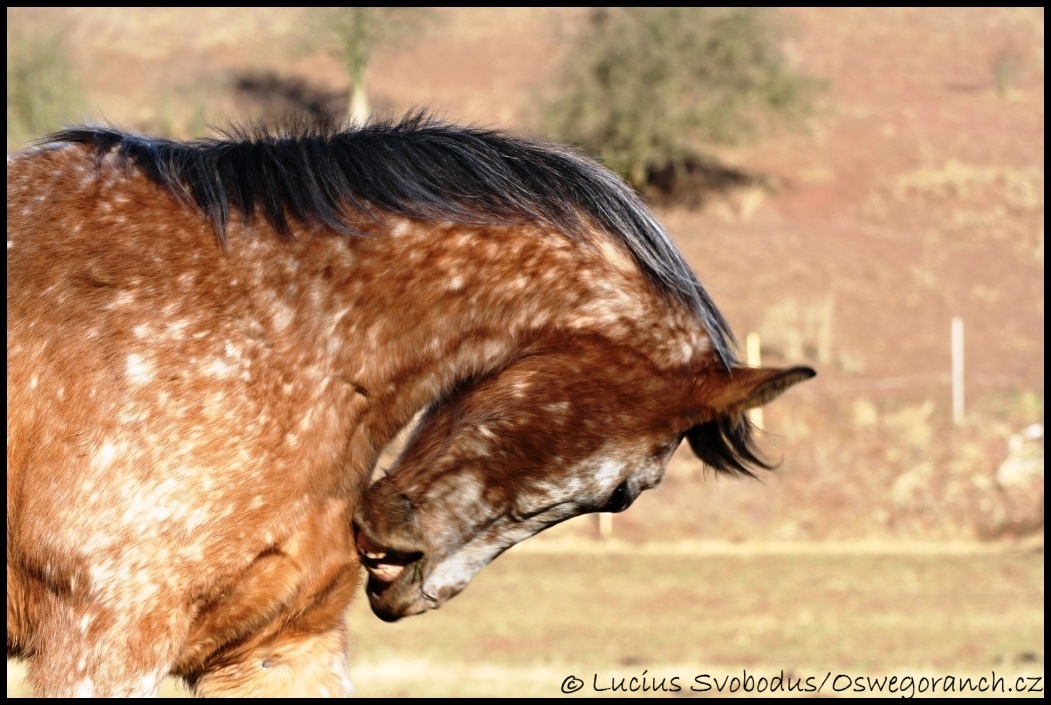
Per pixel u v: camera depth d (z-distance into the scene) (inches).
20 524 202.5
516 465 212.4
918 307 1620.3
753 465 225.3
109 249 207.6
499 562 979.3
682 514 1135.6
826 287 1664.6
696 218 1921.8
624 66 1910.7
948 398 1352.1
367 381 216.7
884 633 716.0
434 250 218.8
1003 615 774.5
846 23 2849.4
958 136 2274.9
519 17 2743.6
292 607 213.2
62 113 1755.7
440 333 219.1
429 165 223.8
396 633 714.8
